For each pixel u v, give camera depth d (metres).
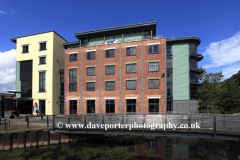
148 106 24.48
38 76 30.86
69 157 11.86
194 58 25.34
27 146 13.90
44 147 13.99
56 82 30.95
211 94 34.44
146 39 25.50
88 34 29.28
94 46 27.92
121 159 11.65
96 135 17.83
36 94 30.55
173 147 14.53
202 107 41.34
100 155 12.47
